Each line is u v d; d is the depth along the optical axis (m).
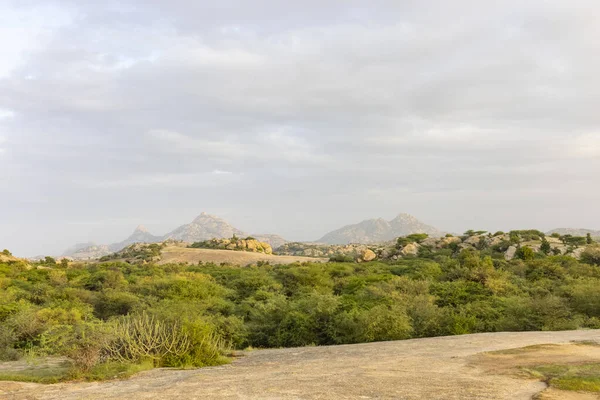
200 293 46.72
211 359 17.70
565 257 75.50
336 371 13.36
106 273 69.88
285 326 31.20
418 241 124.19
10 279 64.81
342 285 61.97
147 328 18.42
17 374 14.62
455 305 40.09
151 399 10.11
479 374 11.96
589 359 13.77
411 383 10.93
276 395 10.05
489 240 106.75
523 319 30.88
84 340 15.27
